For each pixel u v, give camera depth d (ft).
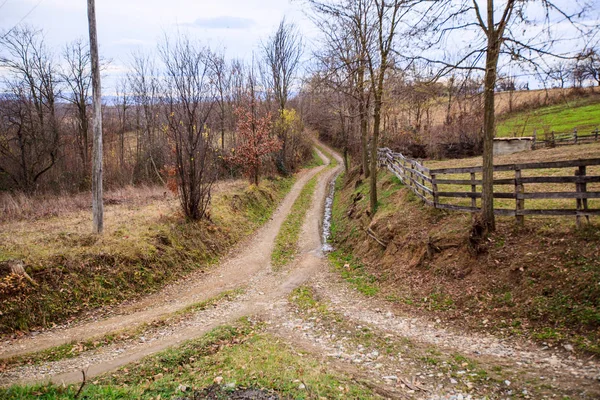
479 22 32.68
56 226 51.98
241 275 50.06
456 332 28.81
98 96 47.14
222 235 62.75
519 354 24.02
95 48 46.42
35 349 29.86
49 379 24.06
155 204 70.44
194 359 27.20
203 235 58.70
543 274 29.78
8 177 103.76
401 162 68.39
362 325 32.48
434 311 32.83
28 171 103.86
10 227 51.31
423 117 160.04
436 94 41.45
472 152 101.30
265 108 134.41
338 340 30.09
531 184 50.37
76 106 119.96
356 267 49.21
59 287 37.88
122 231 50.24
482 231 36.60
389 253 46.34
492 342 26.23
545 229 33.71
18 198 81.05
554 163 32.96
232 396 20.31
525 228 35.09
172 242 52.42
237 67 129.18
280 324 34.30
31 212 62.80
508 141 97.04
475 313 30.45
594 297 25.75
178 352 27.78
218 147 113.70
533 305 28.19
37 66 111.75
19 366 26.96
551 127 125.18
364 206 67.51
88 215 60.49
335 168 159.63
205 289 45.16
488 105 35.42
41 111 112.37
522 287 30.09
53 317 35.47
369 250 51.37
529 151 85.30
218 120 118.83
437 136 112.27
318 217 83.71
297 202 99.09
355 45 70.03
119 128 151.74
